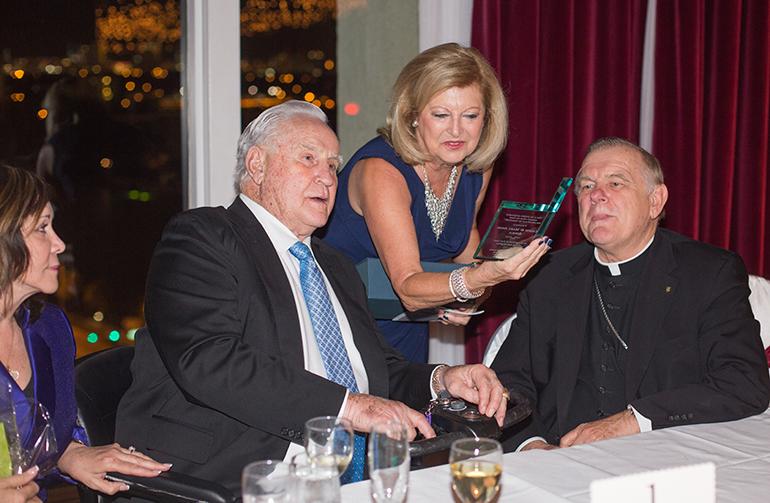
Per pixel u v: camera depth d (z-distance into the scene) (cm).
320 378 152
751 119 366
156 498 141
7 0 315
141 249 386
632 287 204
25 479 121
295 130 174
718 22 353
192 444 157
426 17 309
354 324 185
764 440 151
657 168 203
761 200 368
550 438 204
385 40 311
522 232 168
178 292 158
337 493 106
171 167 309
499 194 312
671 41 341
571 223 321
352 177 218
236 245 166
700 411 170
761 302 233
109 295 392
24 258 143
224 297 159
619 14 327
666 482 100
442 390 174
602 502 96
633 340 195
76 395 160
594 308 209
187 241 164
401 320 225
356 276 197
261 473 103
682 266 200
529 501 116
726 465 136
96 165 362
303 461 109
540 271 217
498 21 300
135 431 161
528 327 216
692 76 342
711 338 190
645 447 146
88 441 158
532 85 308
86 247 385
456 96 197
